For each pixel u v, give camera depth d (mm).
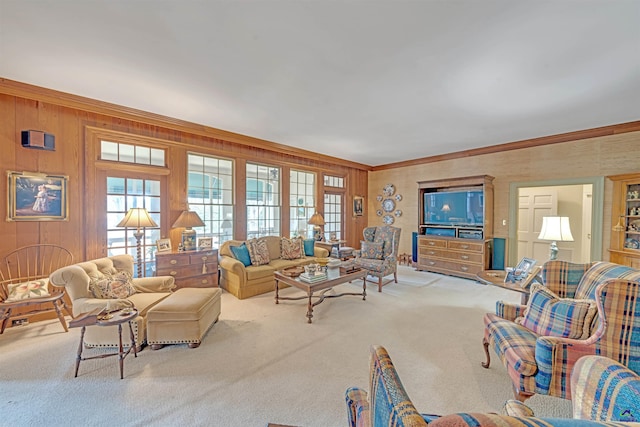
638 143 3824
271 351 2428
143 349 2445
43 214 3080
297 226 6090
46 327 2883
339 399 1822
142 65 2434
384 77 2611
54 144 3141
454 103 3205
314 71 2516
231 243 4402
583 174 4297
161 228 4086
